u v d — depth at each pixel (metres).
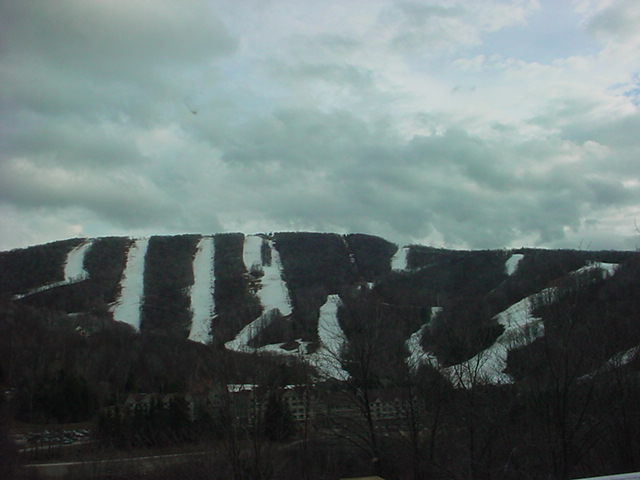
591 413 16.42
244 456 19.28
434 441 17.14
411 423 17.53
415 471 16.94
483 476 16.03
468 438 16.78
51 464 30.25
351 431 18.22
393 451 17.83
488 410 16.52
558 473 15.55
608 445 17.84
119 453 27.03
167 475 21.77
